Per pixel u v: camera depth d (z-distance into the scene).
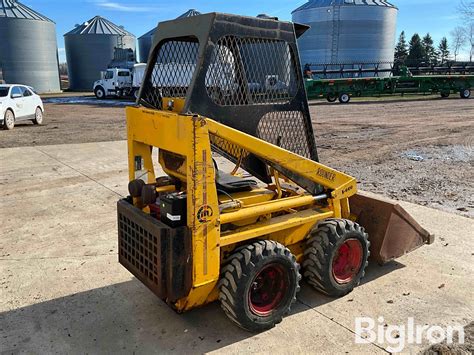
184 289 2.89
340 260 3.67
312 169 3.39
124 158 9.38
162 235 2.81
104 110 22.03
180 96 3.25
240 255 2.99
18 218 5.66
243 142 2.96
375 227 4.02
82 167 8.52
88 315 3.45
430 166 8.59
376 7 32.56
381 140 11.73
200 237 2.83
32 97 15.70
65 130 14.20
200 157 2.74
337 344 3.04
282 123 3.32
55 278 4.05
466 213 5.67
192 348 3.02
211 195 2.83
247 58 3.08
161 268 2.86
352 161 9.14
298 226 3.44
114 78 29.31
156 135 3.08
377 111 19.36
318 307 3.51
